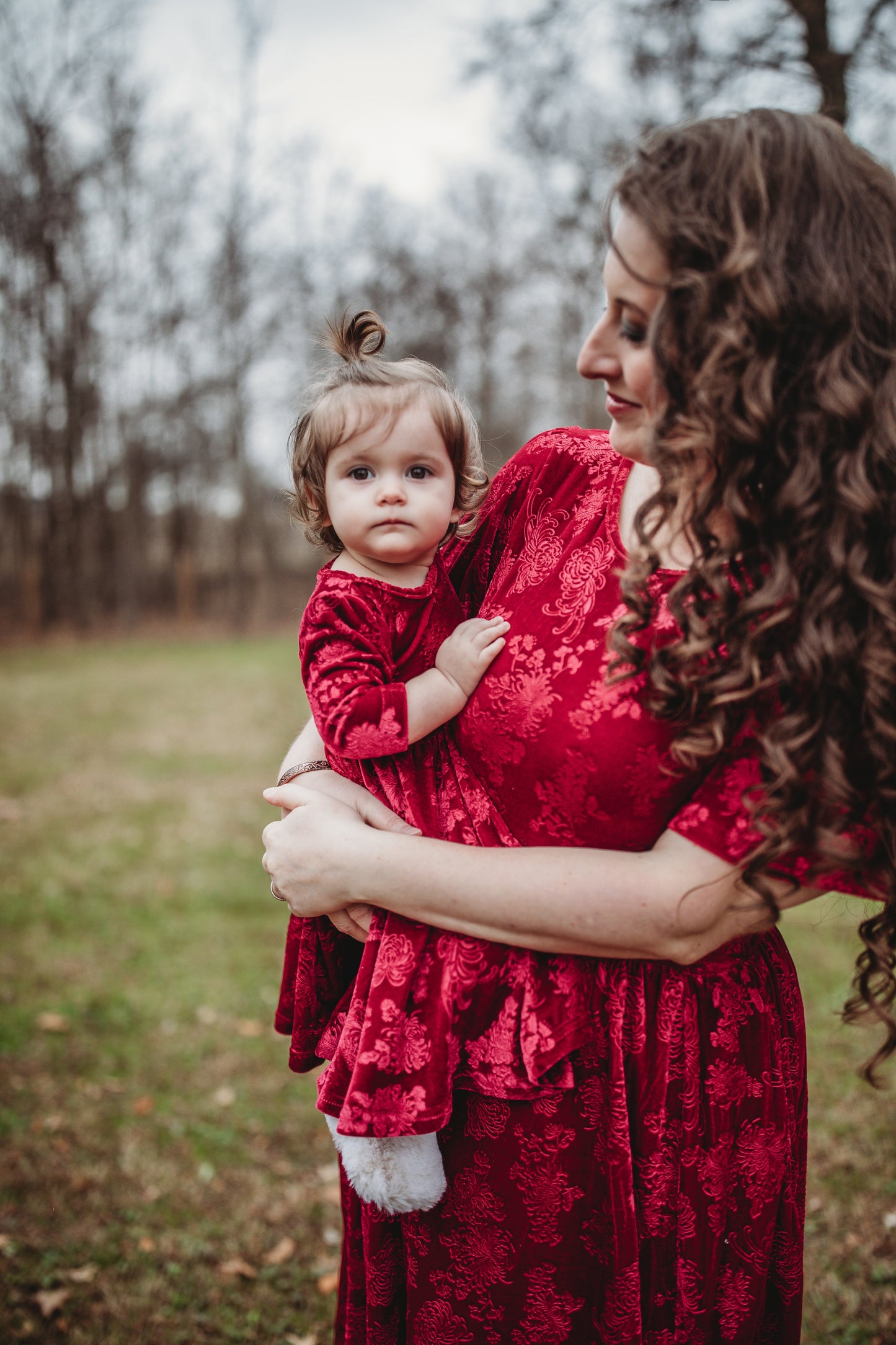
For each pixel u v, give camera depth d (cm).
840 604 106
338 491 146
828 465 105
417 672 147
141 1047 411
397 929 130
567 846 127
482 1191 129
